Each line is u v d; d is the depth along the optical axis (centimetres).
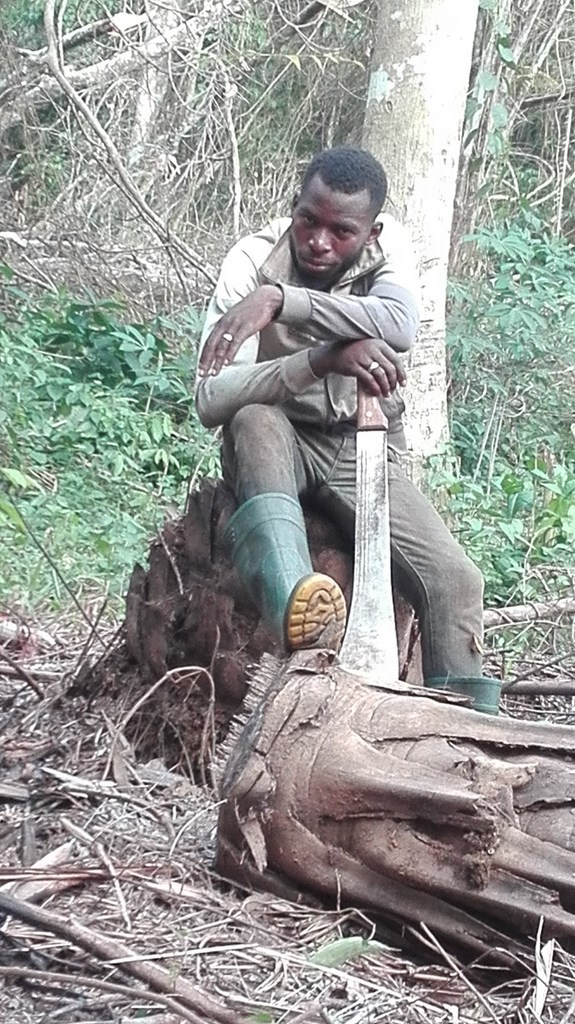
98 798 367
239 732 319
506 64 1263
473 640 403
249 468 380
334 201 385
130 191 1152
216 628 403
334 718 306
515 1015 268
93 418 924
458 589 403
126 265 1262
